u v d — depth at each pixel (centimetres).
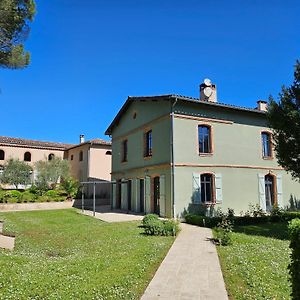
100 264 760
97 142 3388
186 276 678
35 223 1730
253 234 1249
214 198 1858
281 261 786
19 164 3184
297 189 2223
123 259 816
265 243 1037
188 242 1070
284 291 567
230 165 1947
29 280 632
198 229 1392
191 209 1766
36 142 3975
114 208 2569
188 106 1859
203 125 1900
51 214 2211
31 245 1123
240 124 2039
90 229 1459
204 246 999
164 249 950
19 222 1778
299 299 400
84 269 718
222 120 1964
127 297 546
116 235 1256
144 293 575
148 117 2075
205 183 1873
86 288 583
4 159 3603
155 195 1978
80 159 3591
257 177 2047
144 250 926
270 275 664
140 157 2162
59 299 529
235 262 784
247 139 2052
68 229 1491
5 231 1384
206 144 1905
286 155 1337
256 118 2116
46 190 3088
